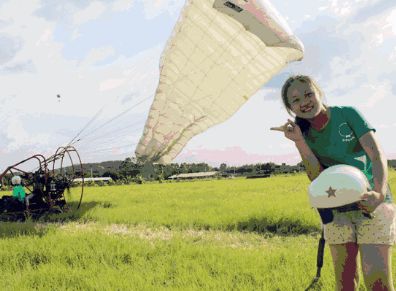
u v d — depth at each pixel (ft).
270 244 29.12
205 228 36.14
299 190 71.72
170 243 26.58
